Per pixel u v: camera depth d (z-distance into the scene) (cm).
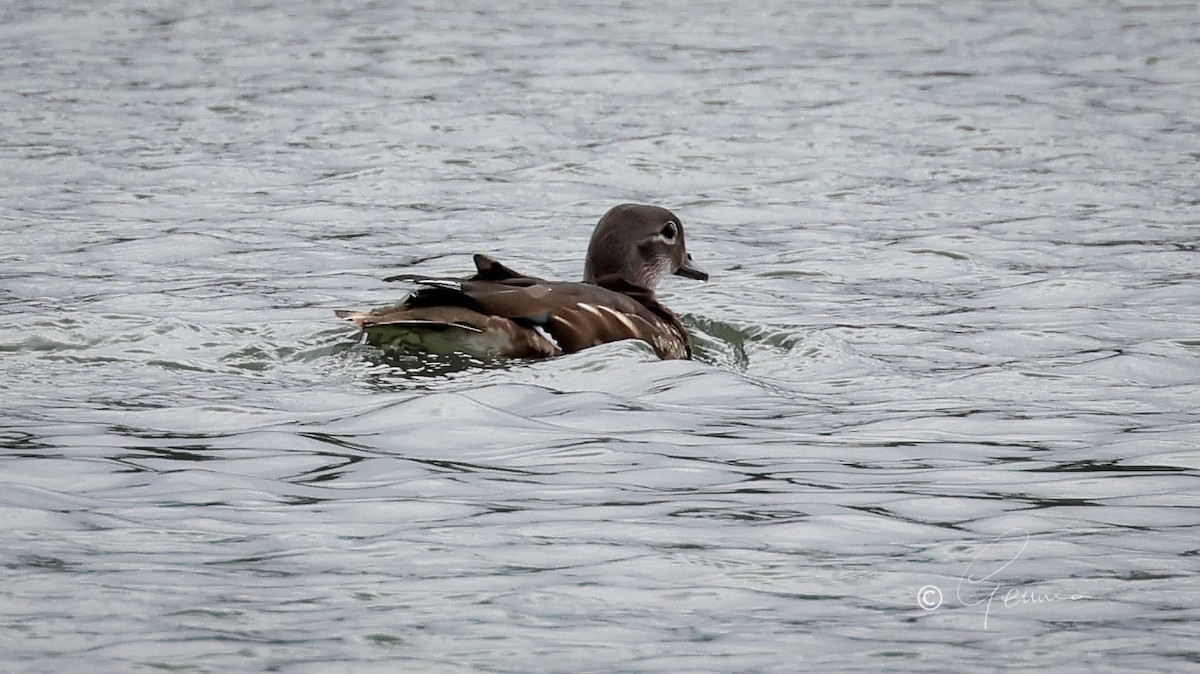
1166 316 2597
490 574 1218
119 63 5278
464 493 1485
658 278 2548
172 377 2080
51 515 1358
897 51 5575
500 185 3881
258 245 3241
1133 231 3412
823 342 2364
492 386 2003
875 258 3169
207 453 1645
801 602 1168
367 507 1421
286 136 4344
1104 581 1216
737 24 6075
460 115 4575
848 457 1675
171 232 3328
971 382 2119
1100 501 1480
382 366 2139
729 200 3759
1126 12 6228
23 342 2211
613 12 6316
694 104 4759
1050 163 4097
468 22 6012
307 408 1906
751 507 1441
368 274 2975
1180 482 1555
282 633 1083
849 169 4053
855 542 1325
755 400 1984
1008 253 3212
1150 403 1984
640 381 2059
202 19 6012
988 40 5750
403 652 1057
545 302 2202
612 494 1485
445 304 2184
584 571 1230
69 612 1103
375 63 5291
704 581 1212
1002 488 1531
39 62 5269
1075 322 2559
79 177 3884
